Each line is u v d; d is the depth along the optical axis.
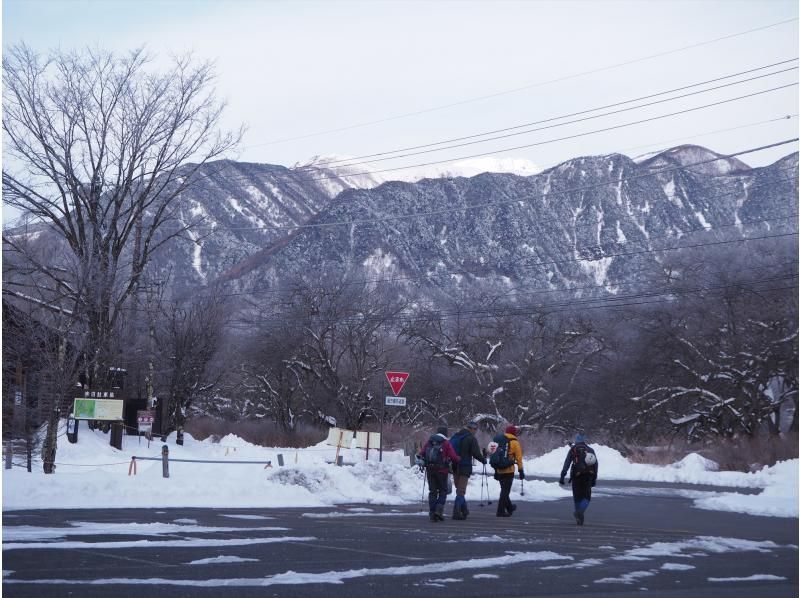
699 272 69.88
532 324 82.06
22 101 45.88
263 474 27.77
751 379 62.59
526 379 74.50
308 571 12.82
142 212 51.56
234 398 91.12
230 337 81.31
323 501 25.97
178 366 58.12
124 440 49.53
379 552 15.15
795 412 62.81
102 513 20.03
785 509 25.72
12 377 35.09
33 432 33.19
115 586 10.95
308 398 74.31
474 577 12.72
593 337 76.38
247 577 12.02
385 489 28.53
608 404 68.69
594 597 11.39
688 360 65.44
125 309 50.53
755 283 63.69
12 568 12.04
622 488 36.84
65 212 47.38
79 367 32.91
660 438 65.88
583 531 19.80
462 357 77.19
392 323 81.56
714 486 38.81
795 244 69.75
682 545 17.22
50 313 41.88
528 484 33.38
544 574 13.18
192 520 19.25
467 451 22.14
